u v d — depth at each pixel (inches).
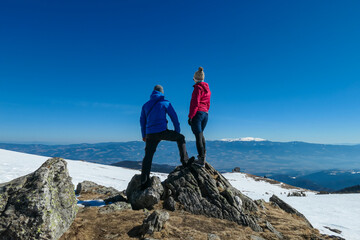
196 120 230.1
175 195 221.8
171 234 150.3
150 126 195.8
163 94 208.1
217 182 245.8
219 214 206.5
